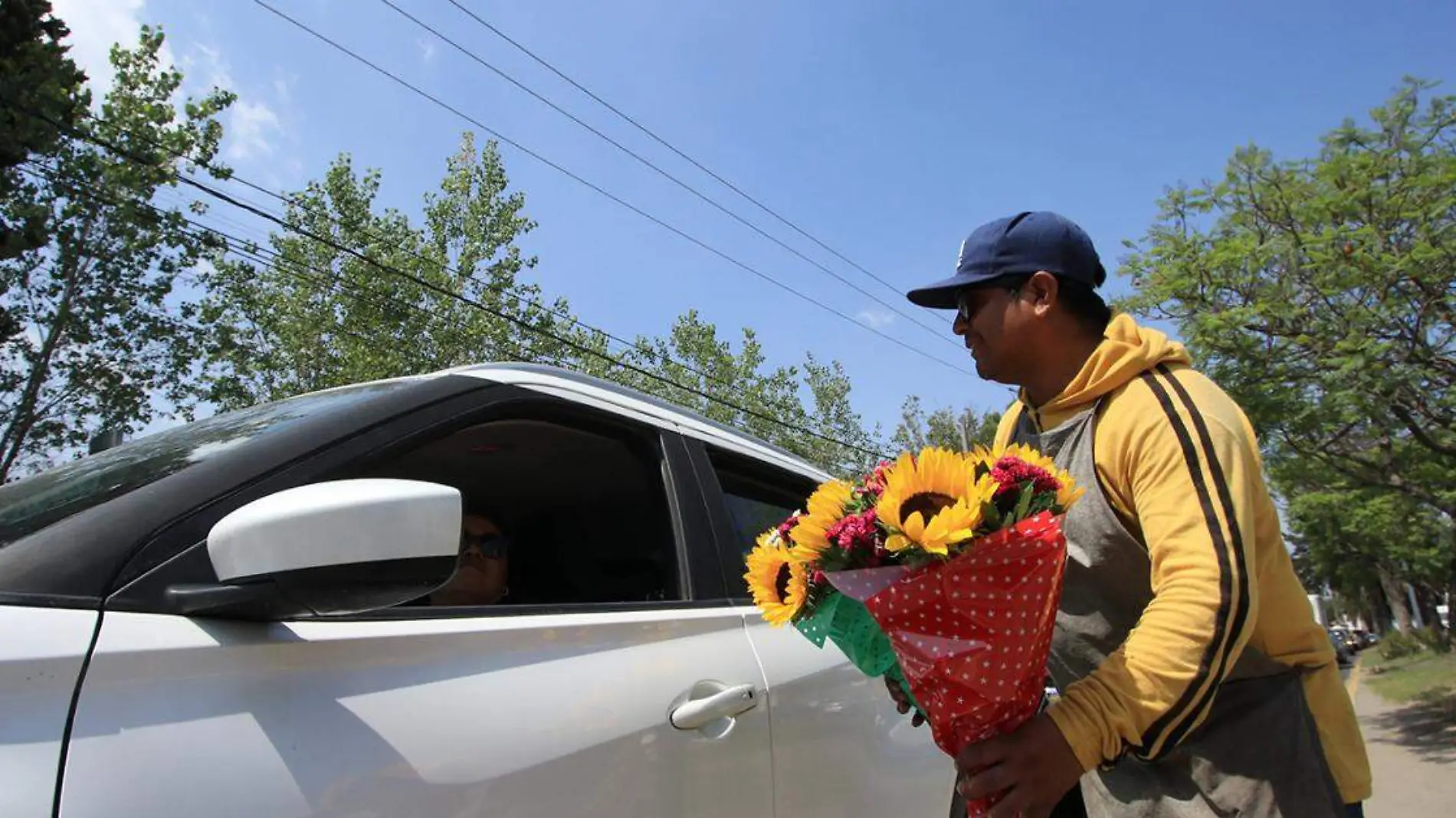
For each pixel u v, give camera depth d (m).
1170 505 1.41
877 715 2.42
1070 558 1.65
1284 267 10.46
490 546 2.31
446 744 1.46
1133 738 1.29
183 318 19.73
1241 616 1.32
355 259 19.78
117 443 2.26
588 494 2.57
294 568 1.26
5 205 9.45
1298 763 1.54
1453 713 15.74
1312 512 14.91
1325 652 1.64
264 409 2.08
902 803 2.40
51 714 1.13
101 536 1.33
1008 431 1.96
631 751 1.73
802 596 1.44
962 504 1.21
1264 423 10.64
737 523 2.56
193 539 1.38
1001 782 1.25
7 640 1.15
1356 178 10.05
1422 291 9.70
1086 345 1.73
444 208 21.33
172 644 1.27
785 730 2.11
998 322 1.75
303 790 1.28
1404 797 9.70
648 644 1.94
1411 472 12.12
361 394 1.97
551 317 21.28
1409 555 18.19
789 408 26.50
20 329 12.47
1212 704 1.48
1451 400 10.17
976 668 1.24
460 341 20.39
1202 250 10.84
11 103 8.44
